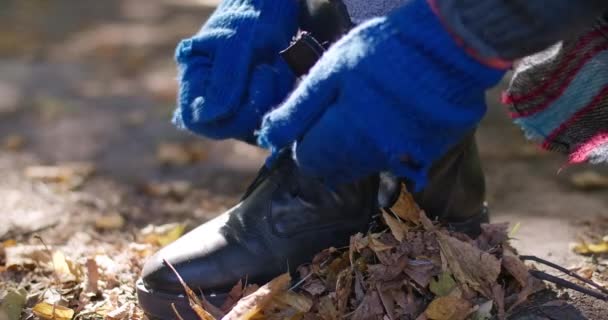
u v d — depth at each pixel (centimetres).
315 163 141
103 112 302
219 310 153
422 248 155
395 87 137
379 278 153
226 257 155
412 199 157
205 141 262
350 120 138
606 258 169
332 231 156
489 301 153
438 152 140
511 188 203
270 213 156
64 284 167
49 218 195
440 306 151
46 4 575
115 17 530
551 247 173
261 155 247
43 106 309
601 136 155
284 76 153
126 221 196
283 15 154
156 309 155
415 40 137
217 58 152
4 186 211
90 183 216
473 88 138
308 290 155
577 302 156
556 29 135
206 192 213
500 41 136
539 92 157
